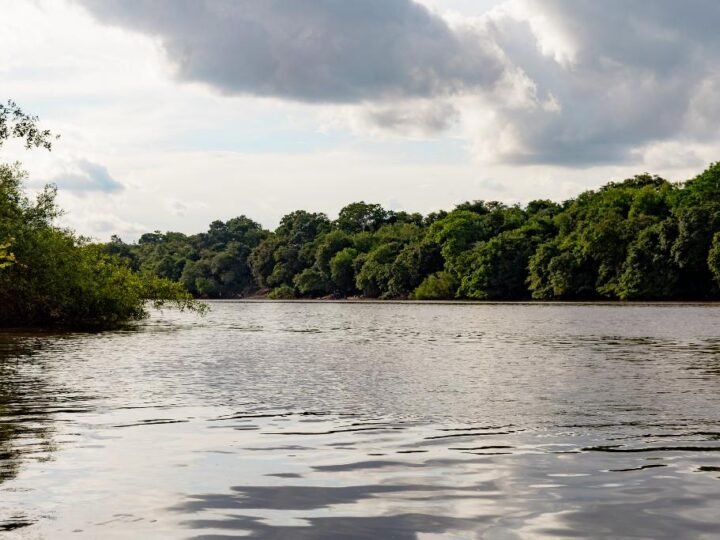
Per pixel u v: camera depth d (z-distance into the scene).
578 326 44.00
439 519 6.81
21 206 42.25
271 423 12.03
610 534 6.37
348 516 6.92
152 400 14.61
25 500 7.43
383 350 27.34
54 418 12.50
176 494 7.69
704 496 7.51
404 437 10.82
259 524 6.67
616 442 10.36
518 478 8.33
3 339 33.25
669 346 28.27
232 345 29.98
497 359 23.33
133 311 48.38
